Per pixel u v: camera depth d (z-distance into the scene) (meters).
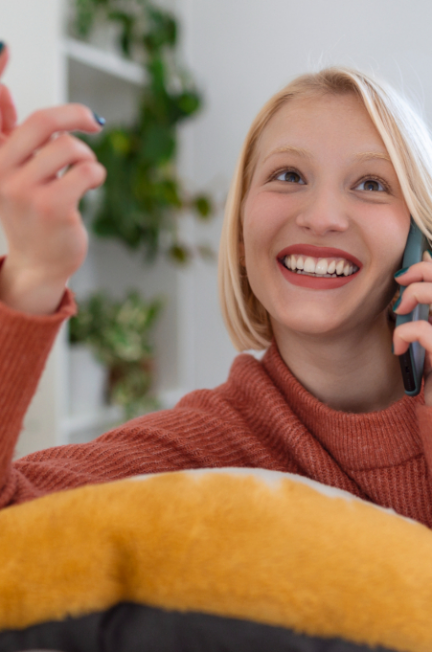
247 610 0.37
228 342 2.13
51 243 0.42
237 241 0.83
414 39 1.71
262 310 0.87
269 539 0.39
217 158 2.09
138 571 0.39
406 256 0.69
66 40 1.75
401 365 0.68
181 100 1.98
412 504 0.69
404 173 0.68
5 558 0.38
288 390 0.77
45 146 0.41
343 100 0.69
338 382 0.76
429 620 0.37
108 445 0.70
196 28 2.10
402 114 0.69
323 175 0.67
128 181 1.94
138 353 1.95
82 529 0.39
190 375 2.18
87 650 0.37
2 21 1.51
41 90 1.58
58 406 1.64
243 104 2.03
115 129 1.90
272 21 1.96
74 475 0.59
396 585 0.38
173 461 0.71
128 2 2.00
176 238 2.07
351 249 0.68
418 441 0.69
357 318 0.70
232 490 0.42
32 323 0.44
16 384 0.46
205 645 0.37
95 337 1.91
